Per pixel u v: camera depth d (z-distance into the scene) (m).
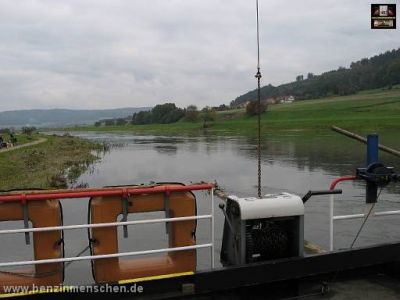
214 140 71.12
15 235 12.13
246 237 5.15
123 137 98.81
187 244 5.19
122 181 26.45
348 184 21.84
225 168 31.69
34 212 4.70
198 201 16.72
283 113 126.56
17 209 4.64
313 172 27.89
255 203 5.11
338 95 178.00
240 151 46.66
